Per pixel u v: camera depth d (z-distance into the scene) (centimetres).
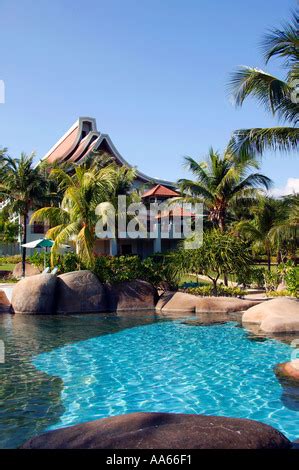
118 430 458
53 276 1919
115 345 1226
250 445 425
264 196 2834
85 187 2134
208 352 1134
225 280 2333
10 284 2569
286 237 2542
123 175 3173
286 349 1157
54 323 1599
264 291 2361
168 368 984
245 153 1636
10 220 4481
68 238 2180
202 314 1802
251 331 1414
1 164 3784
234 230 2773
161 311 1903
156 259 2367
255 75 1522
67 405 743
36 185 3272
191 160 2769
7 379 896
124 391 822
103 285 1995
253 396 789
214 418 488
